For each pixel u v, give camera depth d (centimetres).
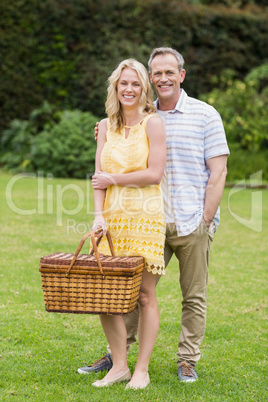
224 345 490
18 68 1684
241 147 1752
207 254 416
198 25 1844
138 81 398
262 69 1855
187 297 415
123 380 406
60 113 1636
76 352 461
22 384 396
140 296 400
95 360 446
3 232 872
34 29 1689
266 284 684
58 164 1552
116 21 1747
